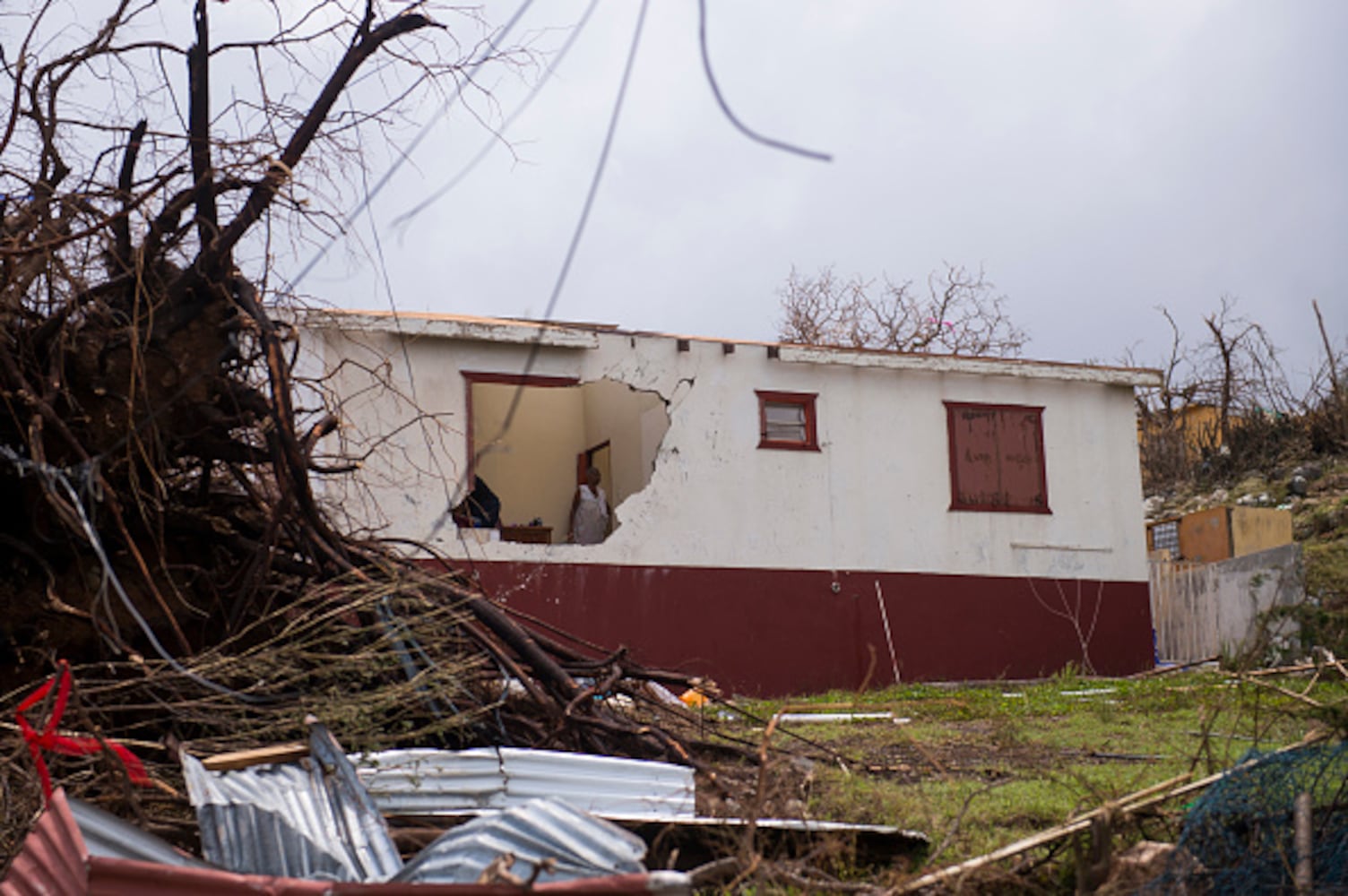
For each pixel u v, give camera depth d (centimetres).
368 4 738
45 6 714
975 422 2098
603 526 1952
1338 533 2467
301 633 730
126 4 723
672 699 1061
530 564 1806
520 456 2245
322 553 784
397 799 601
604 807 621
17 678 721
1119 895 469
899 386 2062
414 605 752
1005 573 2075
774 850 566
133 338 727
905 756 919
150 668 676
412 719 719
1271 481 3106
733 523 1930
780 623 1928
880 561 2003
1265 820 507
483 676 767
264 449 824
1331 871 486
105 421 760
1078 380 2150
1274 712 774
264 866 447
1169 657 2222
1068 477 2142
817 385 2014
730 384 1958
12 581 742
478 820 438
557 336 1811
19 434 741
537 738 753
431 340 1747
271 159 739
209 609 800
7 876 423
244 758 518
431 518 1706
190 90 736
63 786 562
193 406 788
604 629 1831
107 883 364
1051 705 1292
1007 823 649
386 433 1675
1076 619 2102
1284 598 1919
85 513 723
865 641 1970
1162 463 3556
